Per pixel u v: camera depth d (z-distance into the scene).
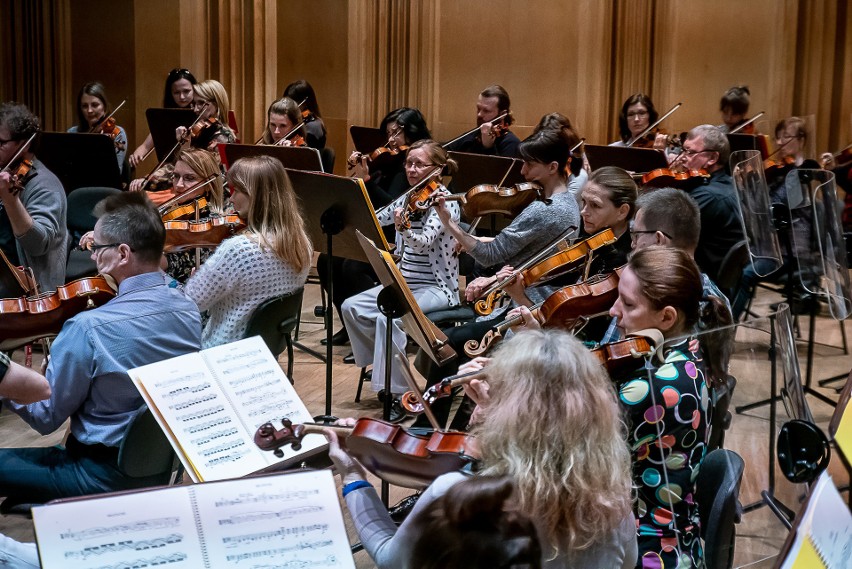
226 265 3.66
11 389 2.49
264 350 2.79
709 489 2.31
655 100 8.48
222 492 1.94
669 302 2.35
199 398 2.62
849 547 1.50
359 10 8.50
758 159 4.52
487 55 8.55
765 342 2.35
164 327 2.91
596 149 5.95
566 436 1.81
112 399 2.83
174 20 8.01
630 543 1.95
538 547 1.36
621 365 2.30
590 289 3.25
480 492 1.38
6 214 4.64
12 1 8.27
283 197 3.75
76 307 3.55
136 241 2.94
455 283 4.64
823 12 8.13
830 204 4.38
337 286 5.50
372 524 2.19
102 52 8.26
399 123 6.00
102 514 1.88
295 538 1.94
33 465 2.86
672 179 5.31
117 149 6.63
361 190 3.75
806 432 2.07
